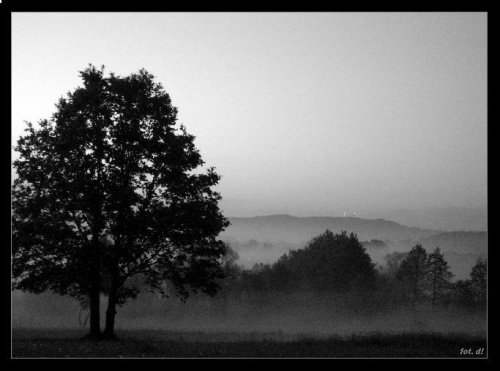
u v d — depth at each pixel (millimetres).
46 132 27562
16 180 27219
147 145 27969
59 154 27234
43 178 27250
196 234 28578
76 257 26766
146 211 27688
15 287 26766
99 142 26906
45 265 27422
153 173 28516
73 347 21531
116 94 28875
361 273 80625
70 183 26219
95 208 27078
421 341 25953
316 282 82188
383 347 23688
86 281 28188
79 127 26906
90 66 29359
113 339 27297
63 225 26906
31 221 26594
